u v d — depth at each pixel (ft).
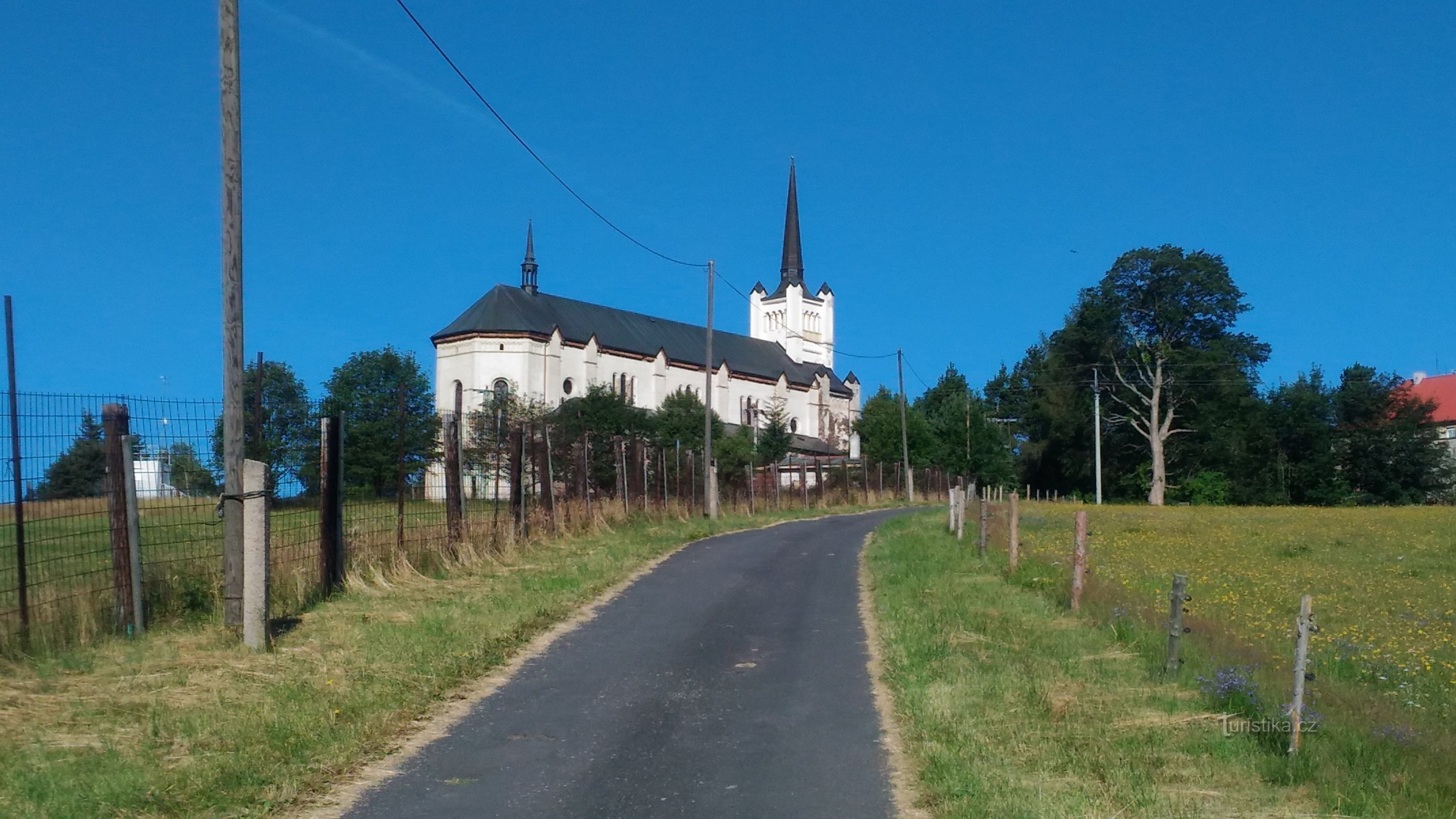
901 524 110.42
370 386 204.64
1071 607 47.09
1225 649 36.86
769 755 25.40
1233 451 238.68
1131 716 28.78
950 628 41.47
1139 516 141.18
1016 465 292.81
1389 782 23.79
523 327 239.30
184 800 21.07
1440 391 326.65
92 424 37.78
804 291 358.43
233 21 39.65
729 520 111.24
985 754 24.99
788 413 311.06
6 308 34.14
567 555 66.54
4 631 32.68
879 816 21.30
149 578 39.37
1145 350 242.17
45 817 19.93
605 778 23.57
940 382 380.37
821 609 47.80
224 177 39.52
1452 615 49.34
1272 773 24.32
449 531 58.49
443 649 35.24
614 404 184.44
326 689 29.78
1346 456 249.34
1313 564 74.64
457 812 21.30
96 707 27.40
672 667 35.09
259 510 35.88
